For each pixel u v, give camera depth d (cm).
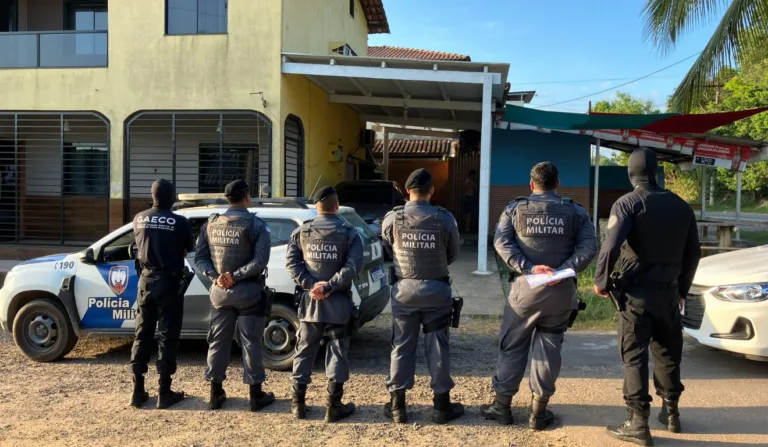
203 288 574
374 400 485
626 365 400
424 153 2277
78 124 1334
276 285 559
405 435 414
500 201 1505
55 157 1384
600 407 461
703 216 1691
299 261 449
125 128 1159
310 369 450
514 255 410
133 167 1227
